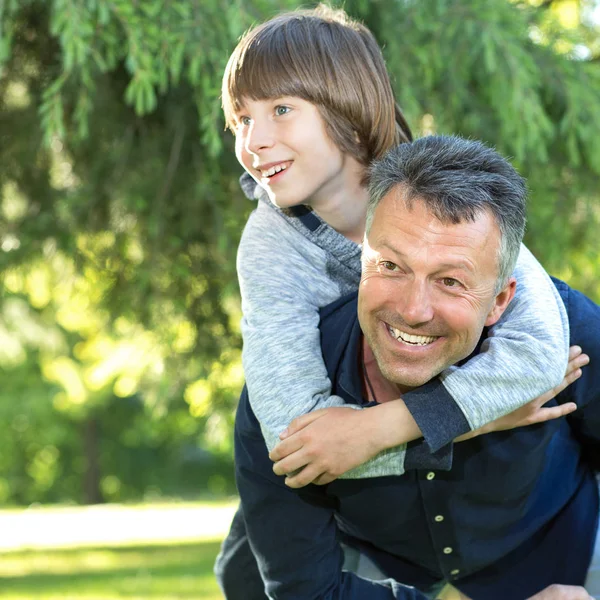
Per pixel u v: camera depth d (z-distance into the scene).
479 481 2.61
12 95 7.07
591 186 6.62
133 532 16.12
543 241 6.52
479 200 2.24
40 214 7.21
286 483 2.52
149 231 6.49
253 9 5.14
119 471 32.41
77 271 7.21
